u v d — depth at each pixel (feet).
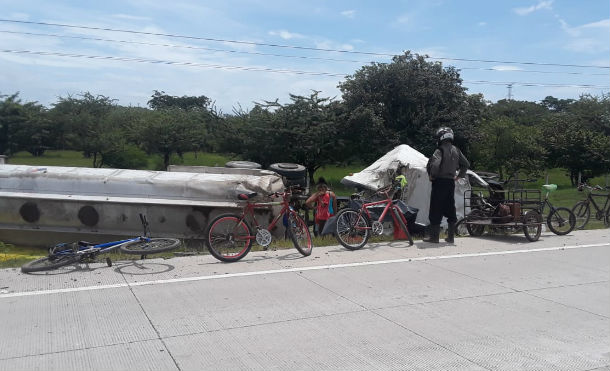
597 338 16.89
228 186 34.12
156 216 33.83
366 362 14.78
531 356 15.39
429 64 114.01
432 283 22.71
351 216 29.37
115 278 22.34
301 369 14.26
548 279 23.84
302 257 27.07
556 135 127.03
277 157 106.11
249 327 17.20
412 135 111.04
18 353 14.96
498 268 25.59
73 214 33.99
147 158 121.19
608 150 122.01
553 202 74.08
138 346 15.56
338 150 107.45
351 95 108.68
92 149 114.73
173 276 22.85
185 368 14.19
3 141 127.75
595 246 31.35
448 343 16.22
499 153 121.70
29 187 34.58
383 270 24.67
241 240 26.09
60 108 125.70
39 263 23.59
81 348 15.35
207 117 110.42
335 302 19.88
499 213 33.35
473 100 119.44
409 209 34.19
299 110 103.71
